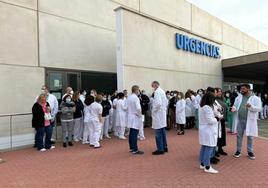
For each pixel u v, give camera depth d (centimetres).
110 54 1405
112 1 1422
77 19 1248
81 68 1260
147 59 1336
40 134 884
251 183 530
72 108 950
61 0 1183
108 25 1398
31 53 1068
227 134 1144
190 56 1706
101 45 1359
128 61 1212
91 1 1315
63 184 546
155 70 1388
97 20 1343
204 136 599
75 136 1040
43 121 880
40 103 884
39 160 748
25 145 988
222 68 2138
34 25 1080
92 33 1317
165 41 1476
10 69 1002
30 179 584
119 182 550
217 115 671
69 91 980
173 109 1292
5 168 674
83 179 574
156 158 741
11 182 567
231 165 659
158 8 1742
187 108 1307
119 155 784
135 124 794
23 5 1045
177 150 834
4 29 987
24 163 720
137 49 1271
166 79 1470
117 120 1087
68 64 1205
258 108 696
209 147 602
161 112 786
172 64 1527
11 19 1008
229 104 1212
